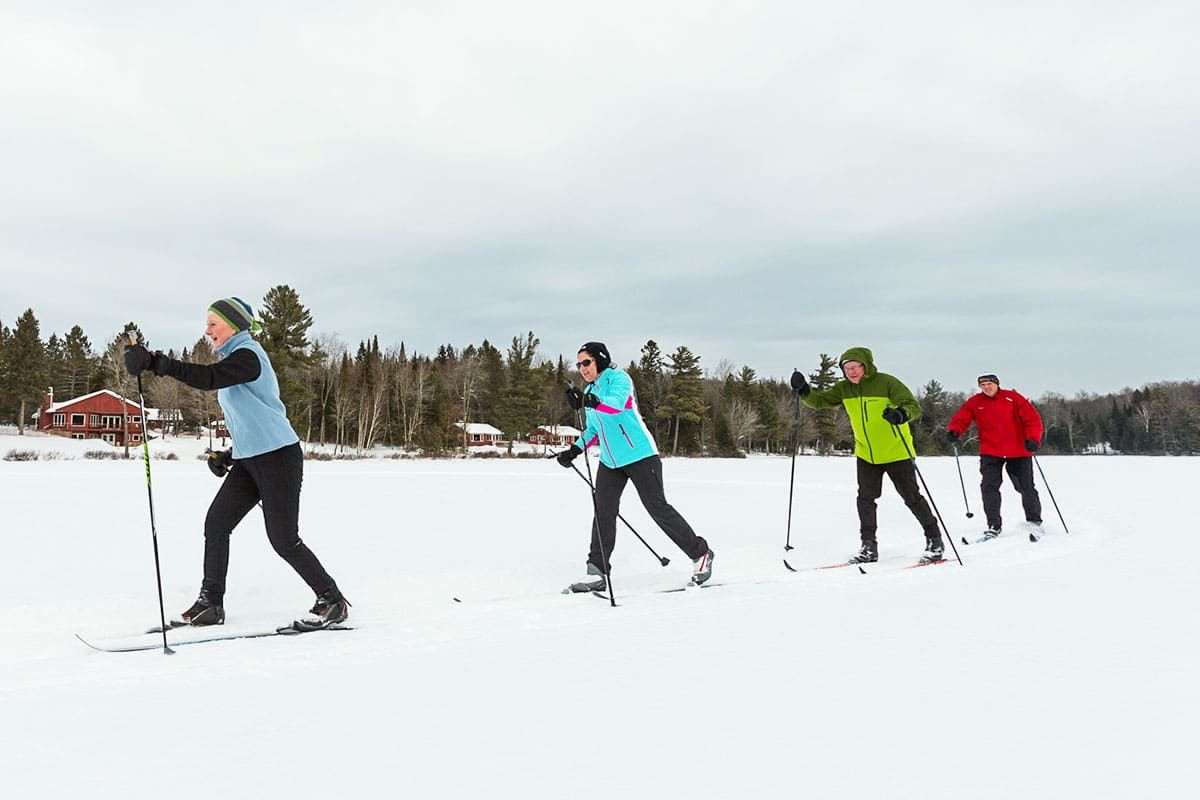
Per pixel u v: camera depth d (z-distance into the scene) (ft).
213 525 11.37
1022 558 16.19
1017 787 4.92
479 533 21.29
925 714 6.39
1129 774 5.11
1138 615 10.11
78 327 236.84
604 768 5.32
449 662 8.45
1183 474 44.60
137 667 8.55
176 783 5.17
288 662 8.67
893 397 16.72
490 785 5.05
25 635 10.36
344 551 17.93
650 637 9.45
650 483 13.89
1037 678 7.38
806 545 19.25
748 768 5.29
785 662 8.10
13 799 4.93
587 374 14.85
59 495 31.71
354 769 5.37
